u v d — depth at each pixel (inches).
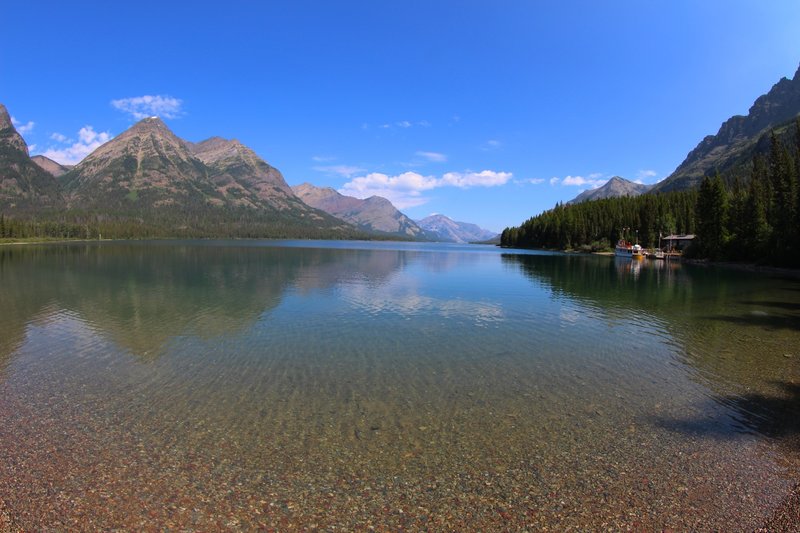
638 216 5925.2
